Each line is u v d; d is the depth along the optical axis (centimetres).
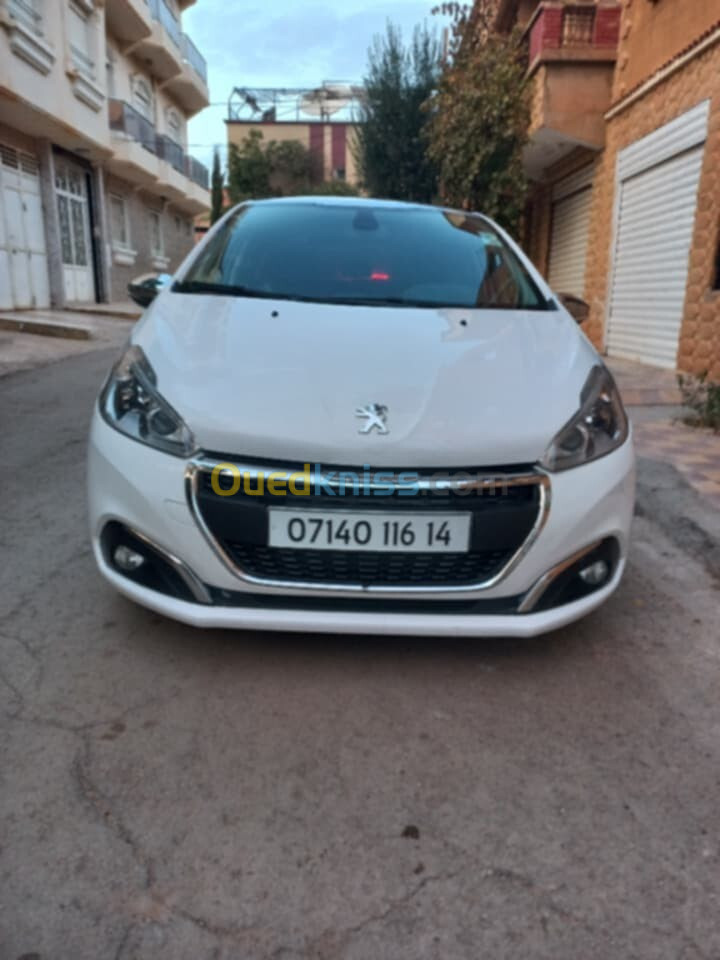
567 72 1006
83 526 329
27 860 151
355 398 202
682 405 586
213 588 202
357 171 2027
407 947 136
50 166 1375
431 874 152
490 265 312
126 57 1875
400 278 293
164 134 2227
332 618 199
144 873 150
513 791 176
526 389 215
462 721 202
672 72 828
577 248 1178
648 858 158
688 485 402
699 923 143
